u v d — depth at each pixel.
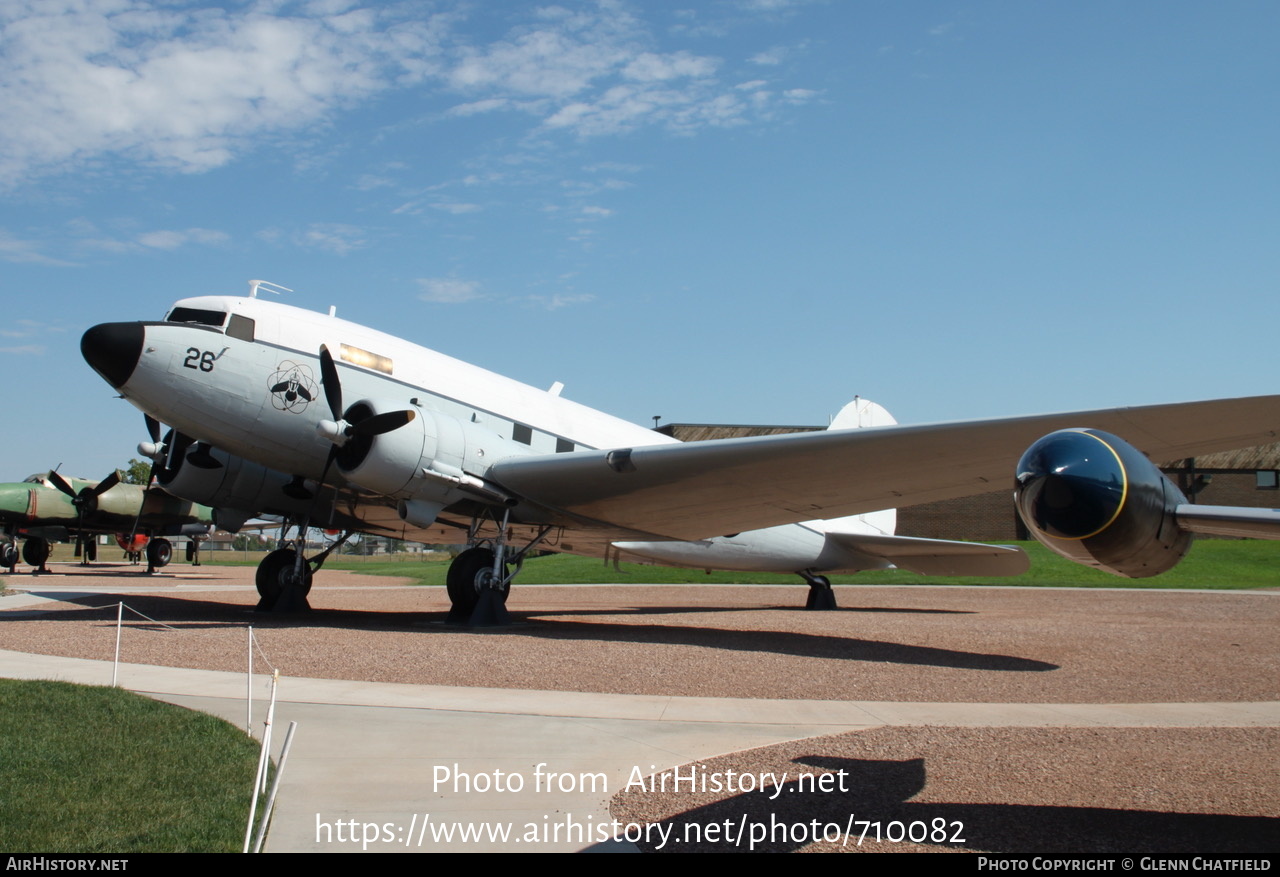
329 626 12.23
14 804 4.43
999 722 6.64
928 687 8.17
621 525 13.73
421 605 17.89
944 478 10.86
